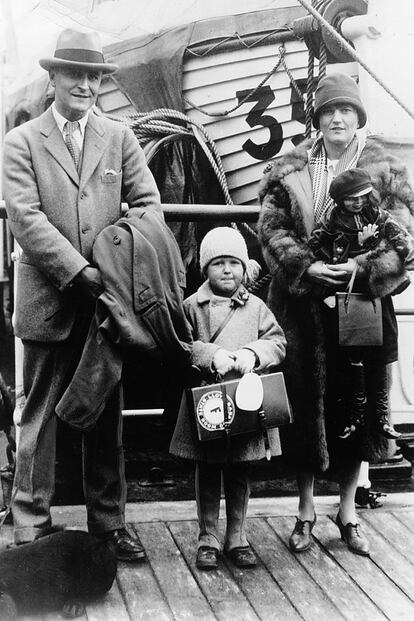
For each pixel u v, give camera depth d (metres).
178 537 4.04
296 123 5.47
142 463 4.49
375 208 3.70
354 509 4.03
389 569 3.75
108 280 3.45
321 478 4.51
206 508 3.80
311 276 3.80
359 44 4.76
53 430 3.75
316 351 3.90
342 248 3.76
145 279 3.46
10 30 6.15
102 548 3.39
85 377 3.48
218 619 3.31
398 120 4.75
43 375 3.72
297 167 3.93
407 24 4.72
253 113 5.50
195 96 5.56
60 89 3.58
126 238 3.49
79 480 4.33
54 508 4.27
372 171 3.83
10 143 3.61
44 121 3.65
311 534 4.06
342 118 3.85
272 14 5.45
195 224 5.36
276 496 4.47
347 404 3.89
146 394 4.57
